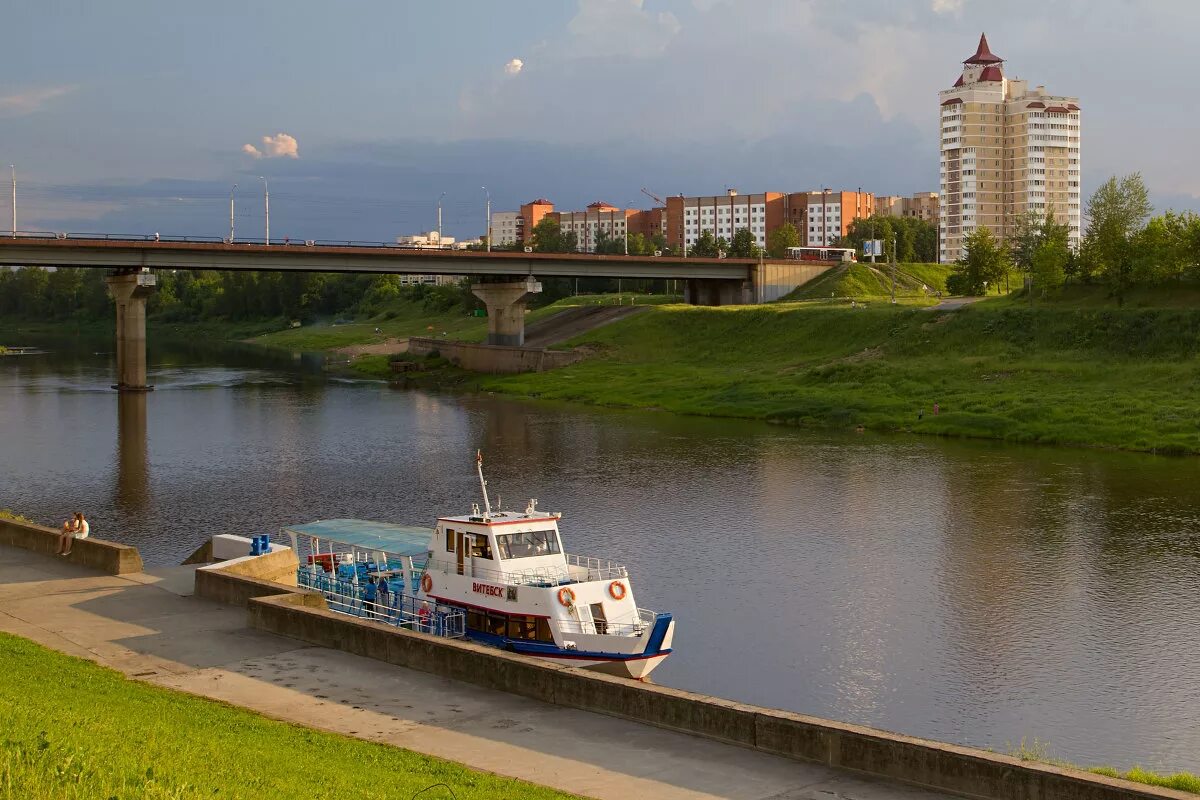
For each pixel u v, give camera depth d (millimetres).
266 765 23172
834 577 59156
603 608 42438
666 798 23312
